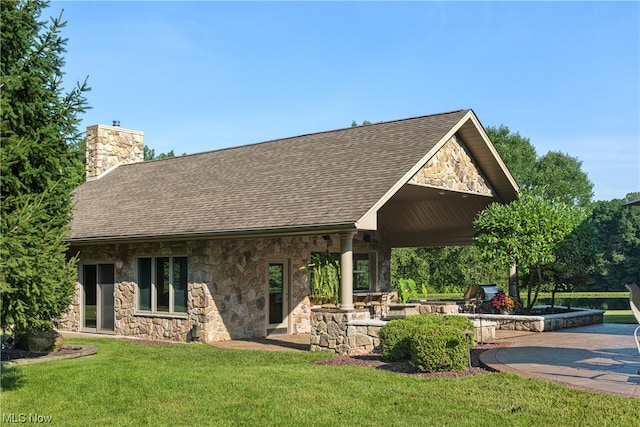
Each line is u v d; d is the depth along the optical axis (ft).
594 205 167.02
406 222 75.82
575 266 60.23
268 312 62.28
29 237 30.71
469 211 68.90
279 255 63.62
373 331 45.44
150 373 37.78
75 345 51.55
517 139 155.12
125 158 88.38
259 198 54.90
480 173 61.67
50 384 35.12
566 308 68.49
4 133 31.86
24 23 32.91
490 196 63.36
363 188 48.16
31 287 31.94
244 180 61.36
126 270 64.44
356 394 31.37
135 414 28.94
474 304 64.39
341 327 47.16
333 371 37.60
